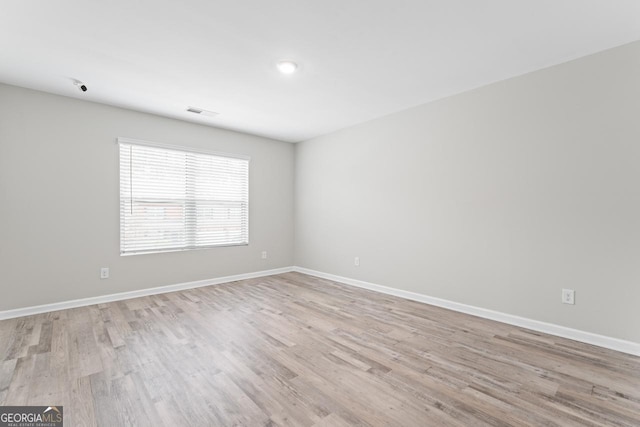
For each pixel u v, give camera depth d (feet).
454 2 6.08
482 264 10.30
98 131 11.66
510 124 9.61
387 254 13.28
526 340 8.41
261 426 5.01
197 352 7.64
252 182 16.42
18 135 10.16
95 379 6.38
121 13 6.41
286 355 7.52
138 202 12.66
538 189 9.07
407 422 5.13
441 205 11.39
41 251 10.55
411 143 12.34
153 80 9.73
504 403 5.66
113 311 10.76
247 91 10.60
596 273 8.10
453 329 9.21
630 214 7.61
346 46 7.75
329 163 16.05
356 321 9.86
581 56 8.25
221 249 15.24
